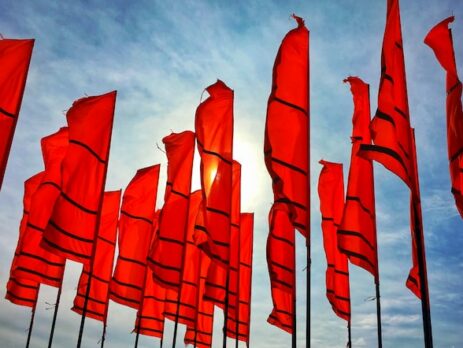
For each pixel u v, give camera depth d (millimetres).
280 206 16516
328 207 24578
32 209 25078
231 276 27844
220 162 21453
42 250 25359
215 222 20594
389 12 16422
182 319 30781
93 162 21797
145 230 28547
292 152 17125
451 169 15156
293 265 19672
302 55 18344
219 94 22391
